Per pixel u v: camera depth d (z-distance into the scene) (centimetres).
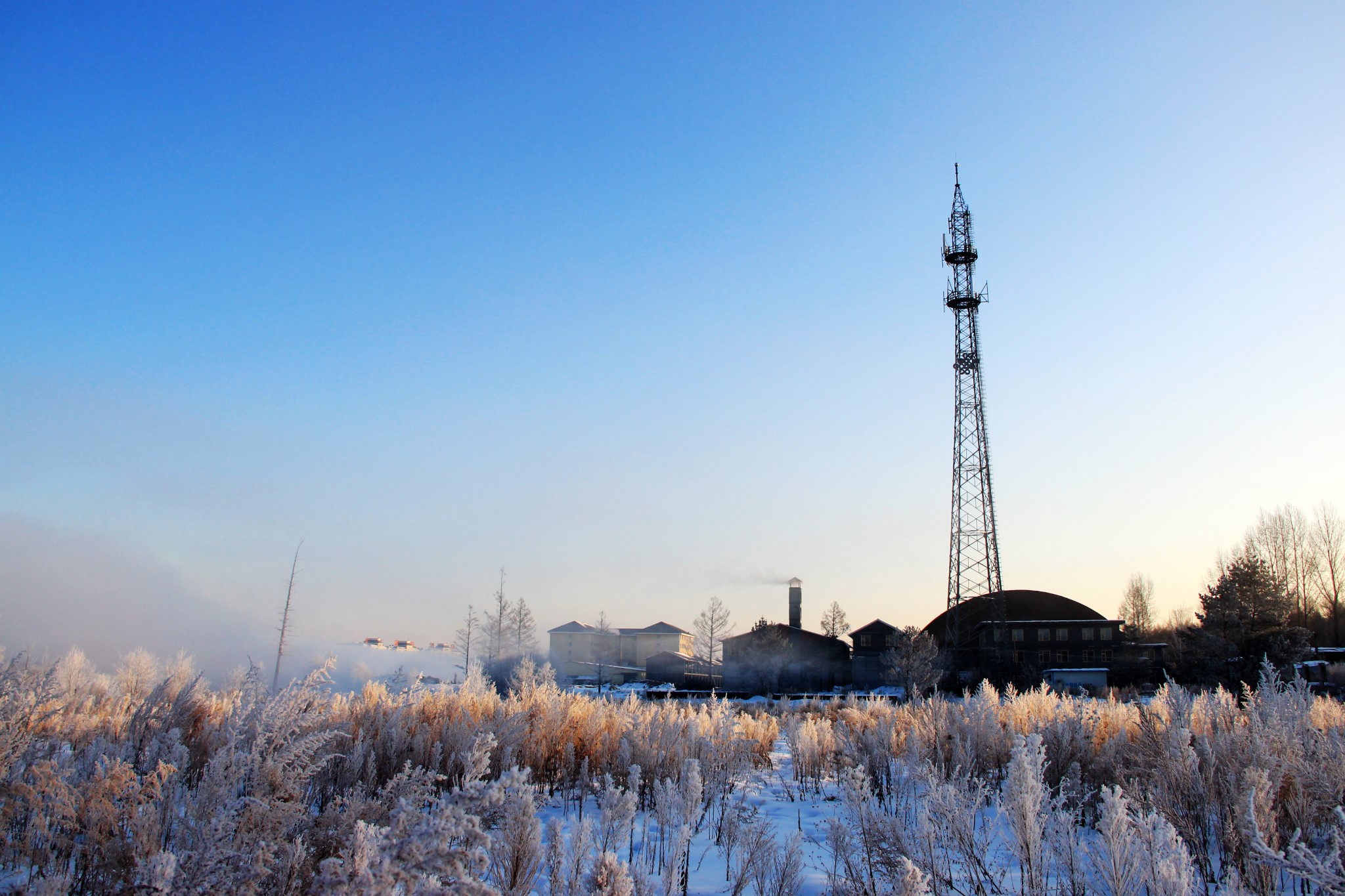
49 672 773
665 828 919
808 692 6769
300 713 711
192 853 490
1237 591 4044
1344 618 6038
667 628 8462
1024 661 5494
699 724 1375
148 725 880
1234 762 843
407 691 1377
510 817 577
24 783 577
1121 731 1204
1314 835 725
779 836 916
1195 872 627
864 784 849
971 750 1155
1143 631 8231
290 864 523
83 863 564
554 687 1684
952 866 729
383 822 631
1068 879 655
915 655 5347
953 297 5584
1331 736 942
